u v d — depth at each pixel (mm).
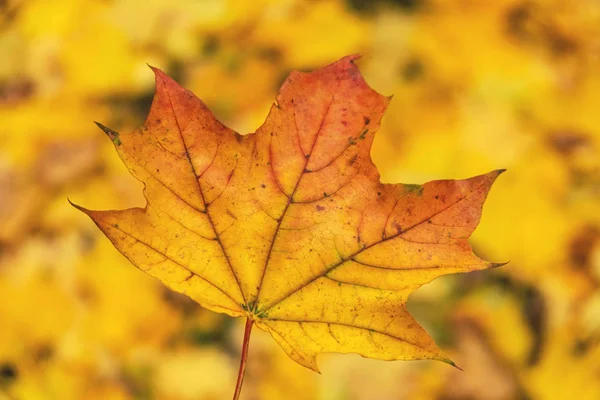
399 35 965
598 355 733
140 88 978
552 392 724
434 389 724
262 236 477
